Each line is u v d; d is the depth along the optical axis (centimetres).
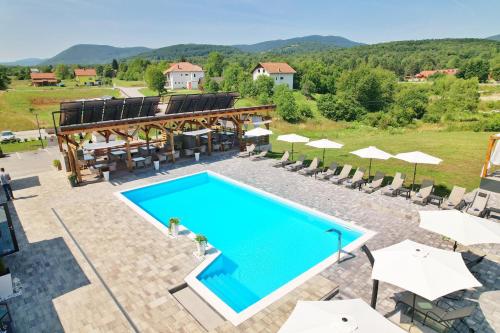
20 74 12875
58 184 1758
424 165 1959
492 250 1027
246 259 1072
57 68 13825
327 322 496
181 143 2486
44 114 6156
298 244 1170
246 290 915
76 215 1341
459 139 2725
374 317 513
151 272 934
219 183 1838
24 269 960
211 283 936
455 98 5712
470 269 895
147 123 1922
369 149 1549
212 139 2578
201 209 1502
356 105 6219
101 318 757
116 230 1202
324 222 1306
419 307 716
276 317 747
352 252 1036
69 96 7831
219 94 2370
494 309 767
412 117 5309
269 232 1266
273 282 951
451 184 1627
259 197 1586
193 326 729
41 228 1228
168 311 777
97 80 12106
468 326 715
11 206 1452
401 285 648
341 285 874
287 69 8369
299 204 1423
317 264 971
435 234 1146
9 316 729
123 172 1936
